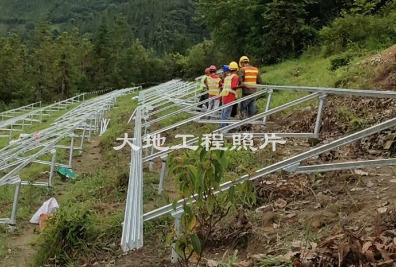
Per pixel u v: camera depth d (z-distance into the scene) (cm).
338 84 1152
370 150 637
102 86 5078
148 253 450
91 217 549
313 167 414
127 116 1794
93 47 5338
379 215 396
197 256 321
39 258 511
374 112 784
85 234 517
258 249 414
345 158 629
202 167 299
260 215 473
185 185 302
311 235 409
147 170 805
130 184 523
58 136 1087
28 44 7056
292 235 416
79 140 1445
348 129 757
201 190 298
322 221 428
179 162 317
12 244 625
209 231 364
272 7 2427
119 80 5125
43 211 704
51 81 4622
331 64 1459
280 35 2472
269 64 2583
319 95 650
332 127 801
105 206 652
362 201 455
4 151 1135
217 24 2856
